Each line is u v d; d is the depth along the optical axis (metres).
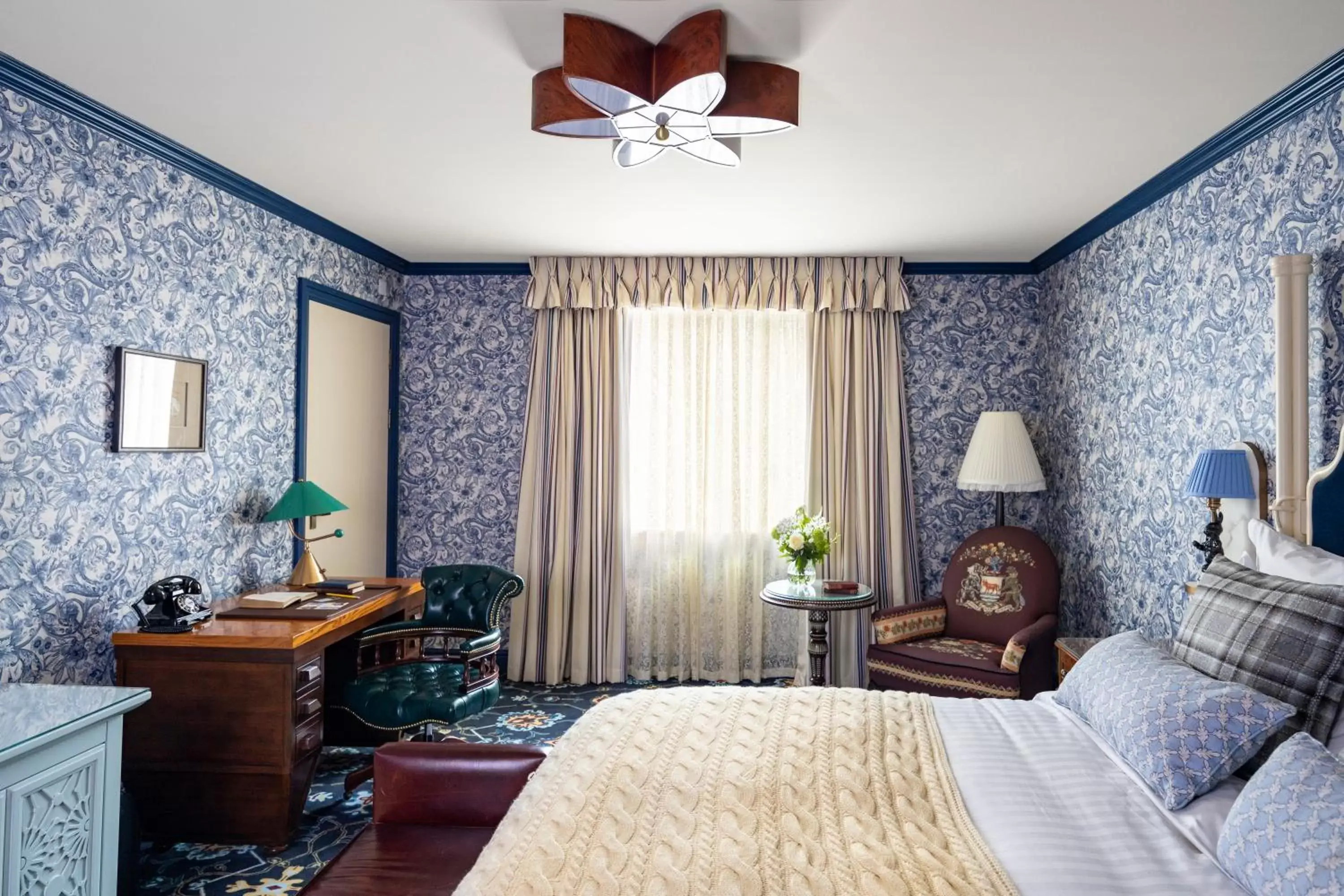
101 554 2.68
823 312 4.60
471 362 4.80
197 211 3.11
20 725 1.76
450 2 1.94
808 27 2.03
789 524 4.03
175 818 2.65
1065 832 1.50
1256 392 2.62
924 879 1.32
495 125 2.70
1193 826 1.54
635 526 4.73
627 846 1.46
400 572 4.81
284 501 3.34
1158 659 1.97
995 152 2.91
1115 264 3.66
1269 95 2.43
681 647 4.65
